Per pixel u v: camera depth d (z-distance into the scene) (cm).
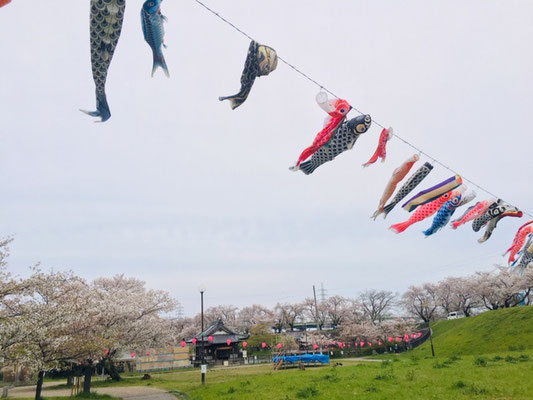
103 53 529
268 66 680
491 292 5750
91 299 2511
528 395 1016
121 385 2891
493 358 2070
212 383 2356
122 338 2708
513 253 1431
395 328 5953
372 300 7862
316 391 1330
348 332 6338
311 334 6431
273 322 7544
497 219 1361
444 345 4212
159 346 3328
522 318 3872
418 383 1323
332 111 771
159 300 3197
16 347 1420
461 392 1122
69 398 1947
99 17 510
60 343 1603
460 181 1099
